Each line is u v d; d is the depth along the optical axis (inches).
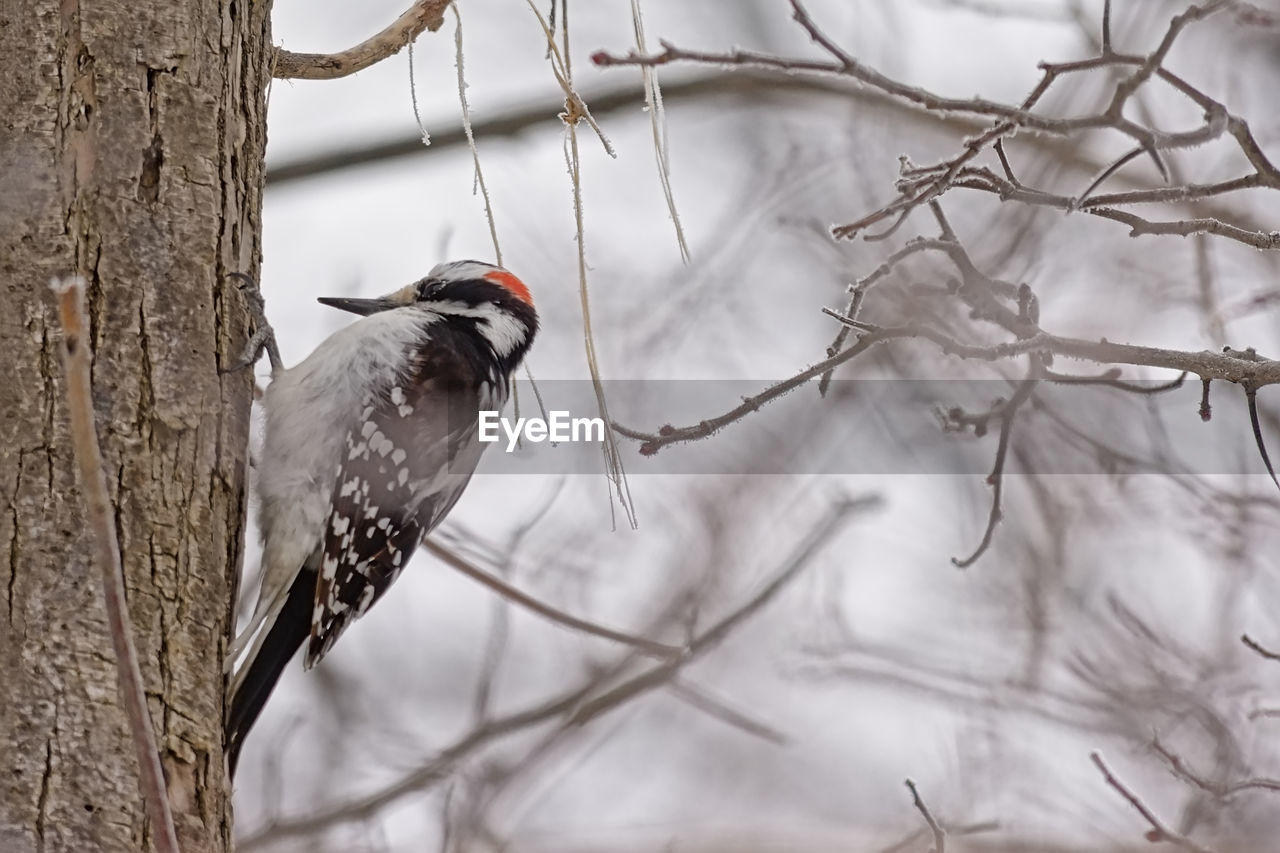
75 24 321.1
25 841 268.7
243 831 498.6
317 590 393.4
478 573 457.7
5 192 308.8
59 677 279.9
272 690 383.2
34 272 305.0
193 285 320.8
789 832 504.7
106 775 276.7
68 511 289.1
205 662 301.1
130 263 312.7
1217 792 429.7
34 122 314.3
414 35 402.0
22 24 319.6
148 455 304.2
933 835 418.6
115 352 306.3
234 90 342.0
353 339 420.8
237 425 326.0
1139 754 499.2
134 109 321.4
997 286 366.6
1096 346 343.6
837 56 291.6
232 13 345.7
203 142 330.0
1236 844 459.8
